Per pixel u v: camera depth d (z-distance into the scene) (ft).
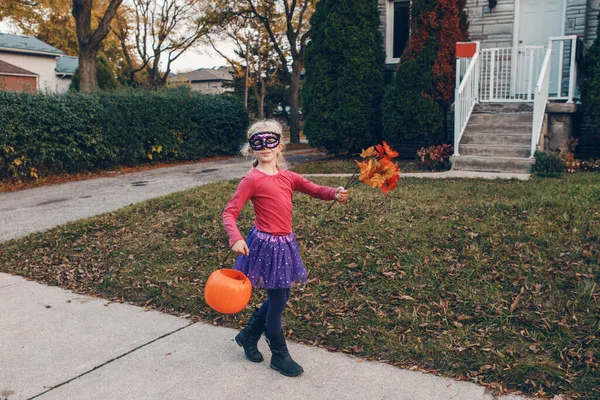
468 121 35.76
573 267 14.17
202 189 28.40
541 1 37.96
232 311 9.77
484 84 40.16
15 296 15.87
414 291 13.99
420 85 36.55
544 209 19.03
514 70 37.63
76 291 16.21
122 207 27.53
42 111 38.24
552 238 16.08
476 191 24.25
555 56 37.73
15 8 72.43
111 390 10.13
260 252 10.13
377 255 16.35
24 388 10.29
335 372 10.57
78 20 52.70
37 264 19.10
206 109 52.95
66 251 20.25
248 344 11.25
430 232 17.74
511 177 28.71
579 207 18.72
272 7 74.02
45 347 12.16
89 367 11.10
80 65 53.47
